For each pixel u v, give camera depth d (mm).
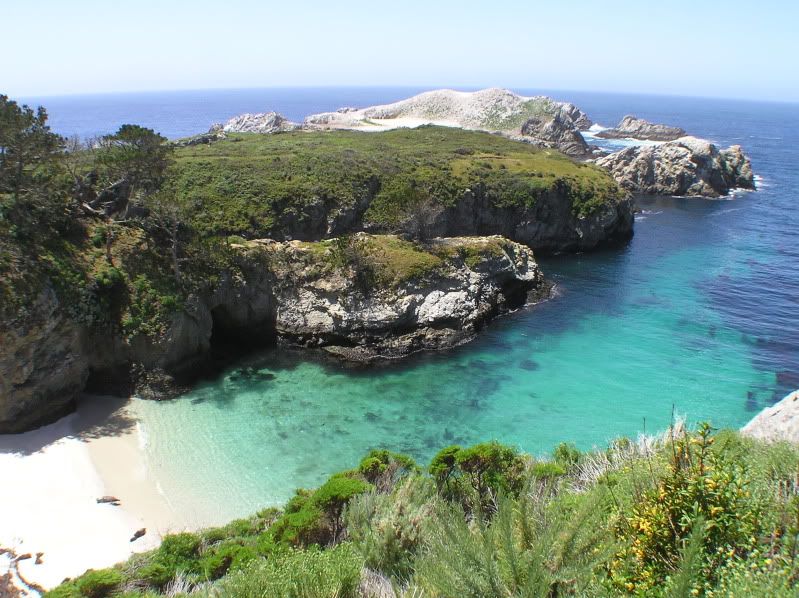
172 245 48469
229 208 66562
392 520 15359
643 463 13180
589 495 13273
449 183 81000
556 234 84688
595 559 9805
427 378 47188
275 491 32531
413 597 10305
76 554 26844
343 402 43188
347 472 25156
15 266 38906
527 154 112688
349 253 53438
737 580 8172
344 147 101938
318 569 12008
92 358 42438
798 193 124750
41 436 36594
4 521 28766
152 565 20484
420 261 55031
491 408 42656
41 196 44062
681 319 59156
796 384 46062
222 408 41562
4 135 41594
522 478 18594
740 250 83750
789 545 8812
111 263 44844
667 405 43125
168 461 34906
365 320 51312
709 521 9109
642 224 98562
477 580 9648
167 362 43656
